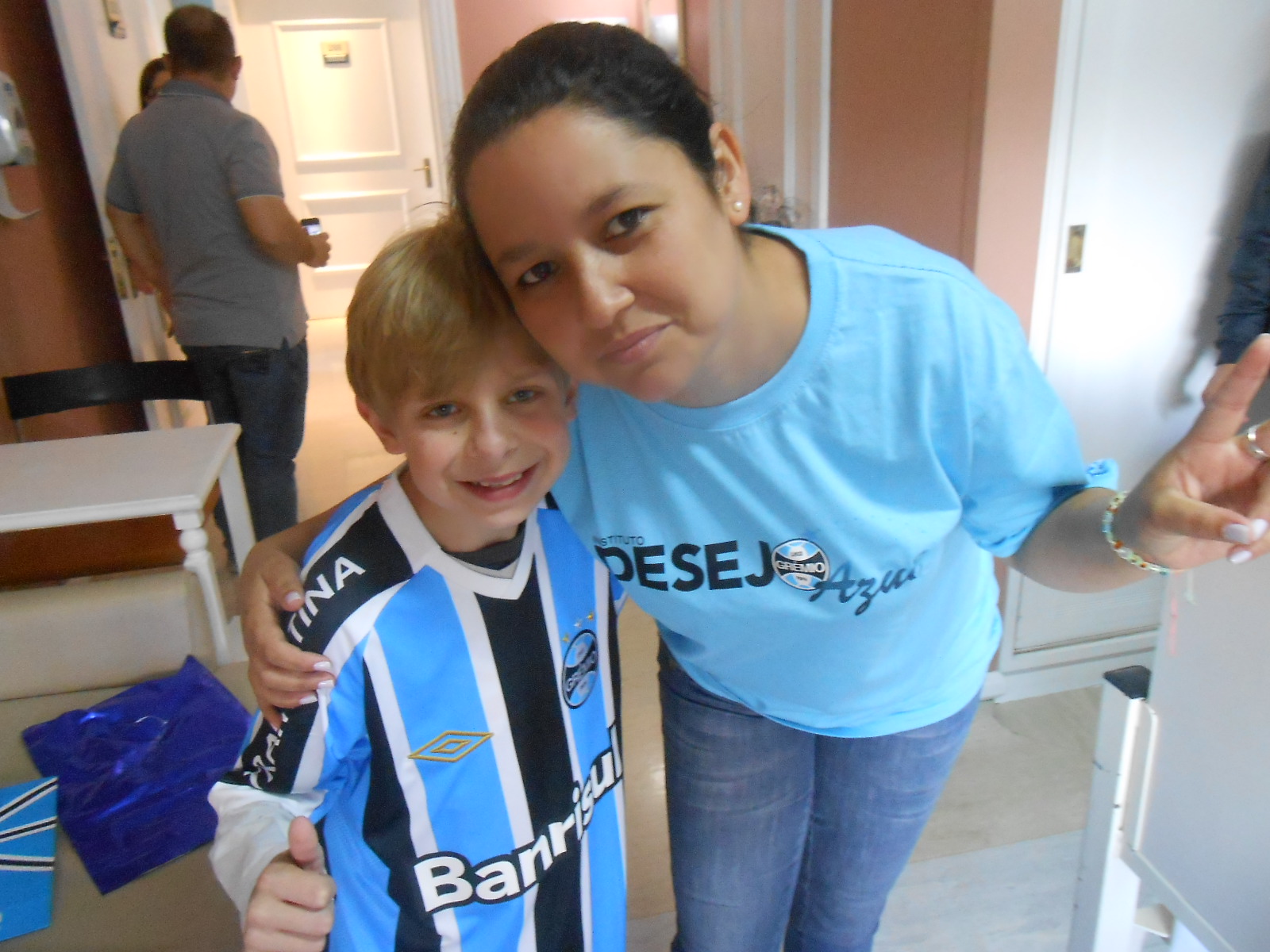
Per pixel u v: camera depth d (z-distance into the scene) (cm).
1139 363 187
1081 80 163
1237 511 59
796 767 98
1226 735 83
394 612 72
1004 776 179
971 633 95
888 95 198
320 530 84
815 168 236
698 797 98
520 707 79
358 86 566
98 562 170
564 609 83
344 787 79
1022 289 175
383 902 79
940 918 146
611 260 53
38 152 243
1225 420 56
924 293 66
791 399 68
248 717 130
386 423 71
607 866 93
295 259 240
